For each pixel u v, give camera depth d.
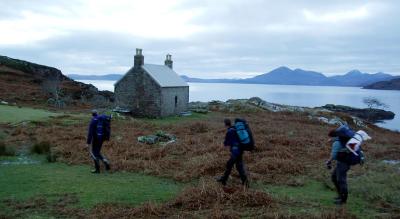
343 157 10.28
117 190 11.69
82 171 14.63
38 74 96.56
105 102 64.38
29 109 40.12
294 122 42.56
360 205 10.31
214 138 22.33
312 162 16.59
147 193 11.41
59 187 12.00
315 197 11.12
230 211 9.23
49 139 21.55
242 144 11.86
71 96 70.62
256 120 40.94
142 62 42.50
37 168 15.05
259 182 12.98
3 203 10.20
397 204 10.34
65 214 9.34
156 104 41.50
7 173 14.00
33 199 10.56
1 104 44.72
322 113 55.03
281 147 19.64
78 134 23.17
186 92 47.50
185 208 9.74
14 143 20.62
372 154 19.30
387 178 13.02
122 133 24.89
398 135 44.12
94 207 9.87
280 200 10.46
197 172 13.88
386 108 136.50
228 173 11.98
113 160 16.31
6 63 95.69
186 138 22.39
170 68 49.53
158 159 16.69
